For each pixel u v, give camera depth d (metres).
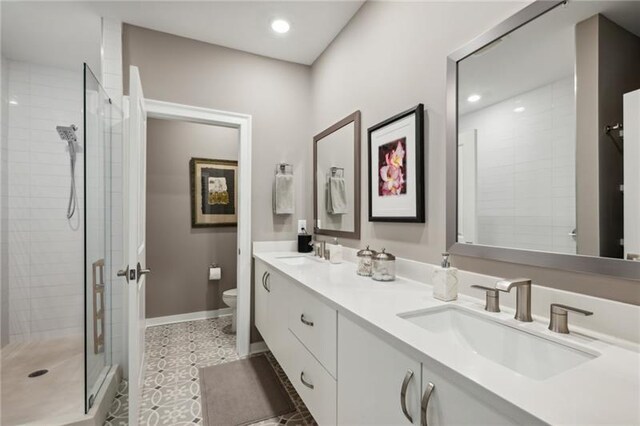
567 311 0.89
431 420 0.74
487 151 1.19
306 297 1.48
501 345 0.99
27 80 2.70
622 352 0.76
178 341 2.79
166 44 2.32
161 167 3.27
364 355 1.00
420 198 1.51
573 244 0.92
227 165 3.56
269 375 2.20
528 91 1.05
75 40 2.39
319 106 2.64
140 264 1.83
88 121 1.55
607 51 0.85
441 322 1.15
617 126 0.83
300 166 2.78
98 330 1.75
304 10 2.07
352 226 2.13
